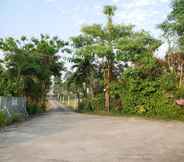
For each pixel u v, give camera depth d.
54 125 23.03
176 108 31.72
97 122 26.22
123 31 43.44
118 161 9.89
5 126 22.22
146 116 34.47
